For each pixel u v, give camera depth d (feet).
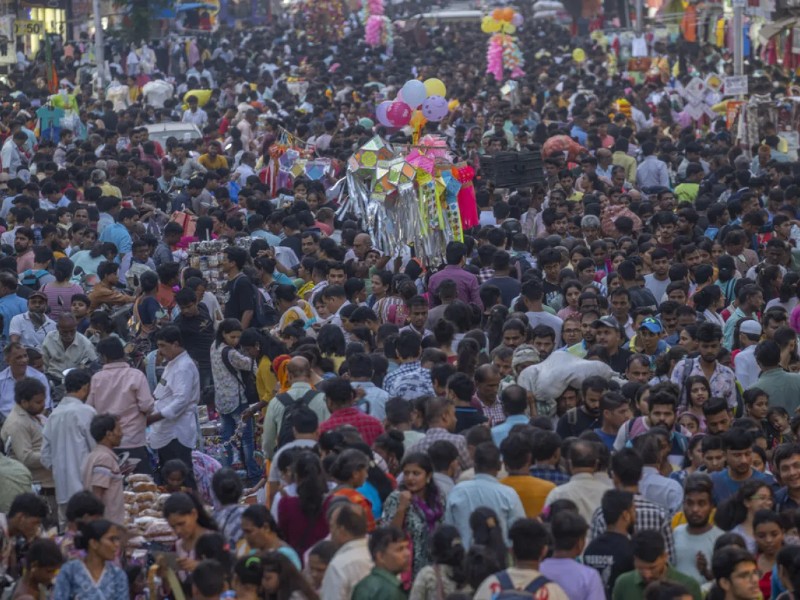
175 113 288.10
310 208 159.74
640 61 371.15
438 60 394.52
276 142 191.52
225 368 108.17
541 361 95.71
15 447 91.91
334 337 99.60
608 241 133.39
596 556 66.64
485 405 89.35
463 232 137.28
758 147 207.82
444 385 88.79
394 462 78.84
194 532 72.33
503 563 66.74
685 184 181.27
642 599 63.87
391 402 82.74
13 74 355.36
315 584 67.31
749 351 102.12
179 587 71.15
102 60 331.77
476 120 249.14
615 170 182.09
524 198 160.45
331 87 321.93
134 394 95.91
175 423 99.19
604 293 125.39
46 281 129.29
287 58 404.16
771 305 116.98
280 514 72.79
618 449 82.43
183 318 112.98
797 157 216.33
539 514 72.49
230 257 119.96
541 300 111.45
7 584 74.33
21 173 194.08
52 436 89.15
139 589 77.97
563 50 449.48
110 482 84.02
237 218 146.92
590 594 63.05
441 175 132.36
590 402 86.63
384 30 436.76
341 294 113.29
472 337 99.86
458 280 117.60
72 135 240.32
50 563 71.26
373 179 132.26
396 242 132.57
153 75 359.05
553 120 259.39
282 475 76.74
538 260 126.62
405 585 67.72
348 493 71.72
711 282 118.52
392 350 98.17
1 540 75.36
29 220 149.48
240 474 107.86
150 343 116.98
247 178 179.01
